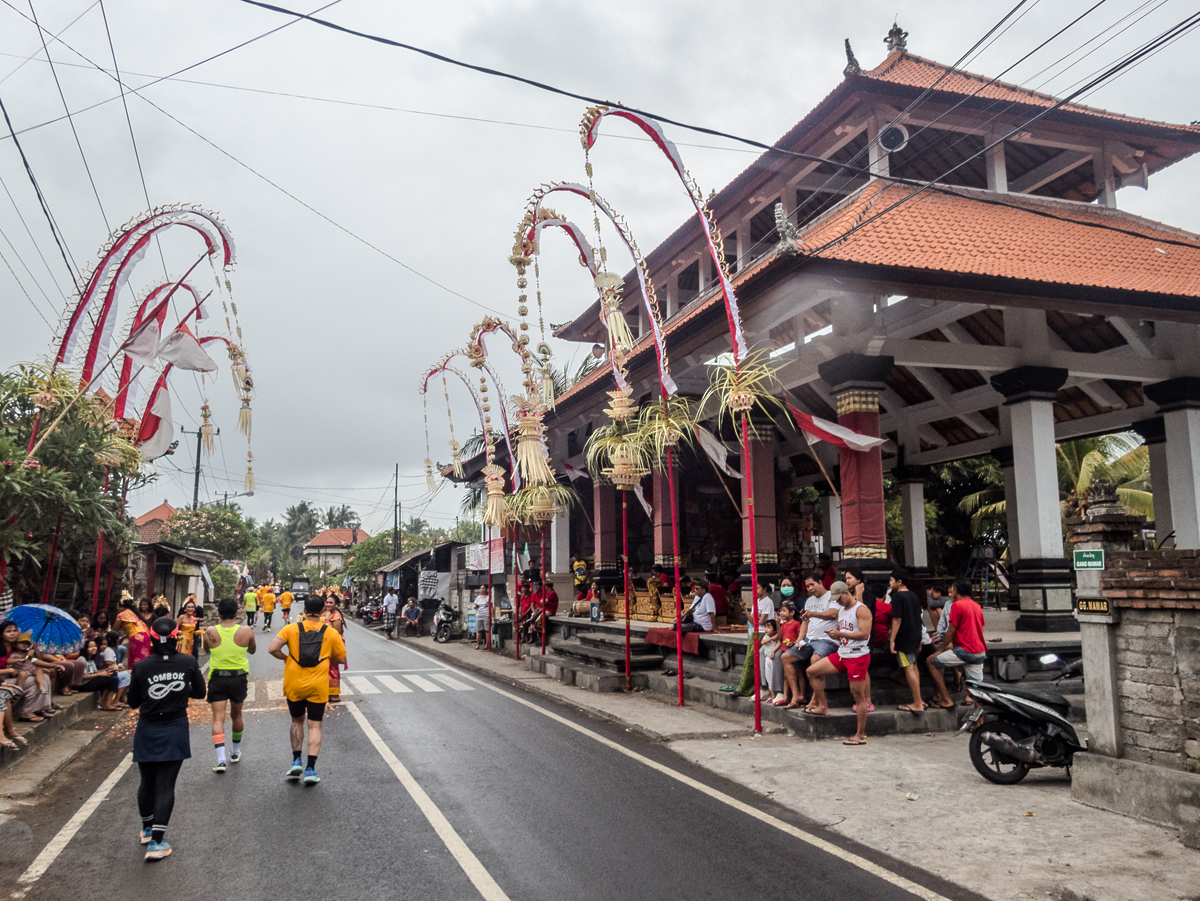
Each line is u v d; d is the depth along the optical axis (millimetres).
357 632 32844
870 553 10516
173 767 5566
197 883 4871
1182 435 12828
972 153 13969
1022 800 6527
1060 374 12188
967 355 11820
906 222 11414
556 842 5562
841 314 10898
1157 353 13086
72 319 9914
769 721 9797
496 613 23953
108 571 17062
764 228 16891
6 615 9594
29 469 9469
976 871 5012
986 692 7141
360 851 5406
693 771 7625
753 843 5547
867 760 7914
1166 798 5754
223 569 42000
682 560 20094
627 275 20484
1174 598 5789
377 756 8297
